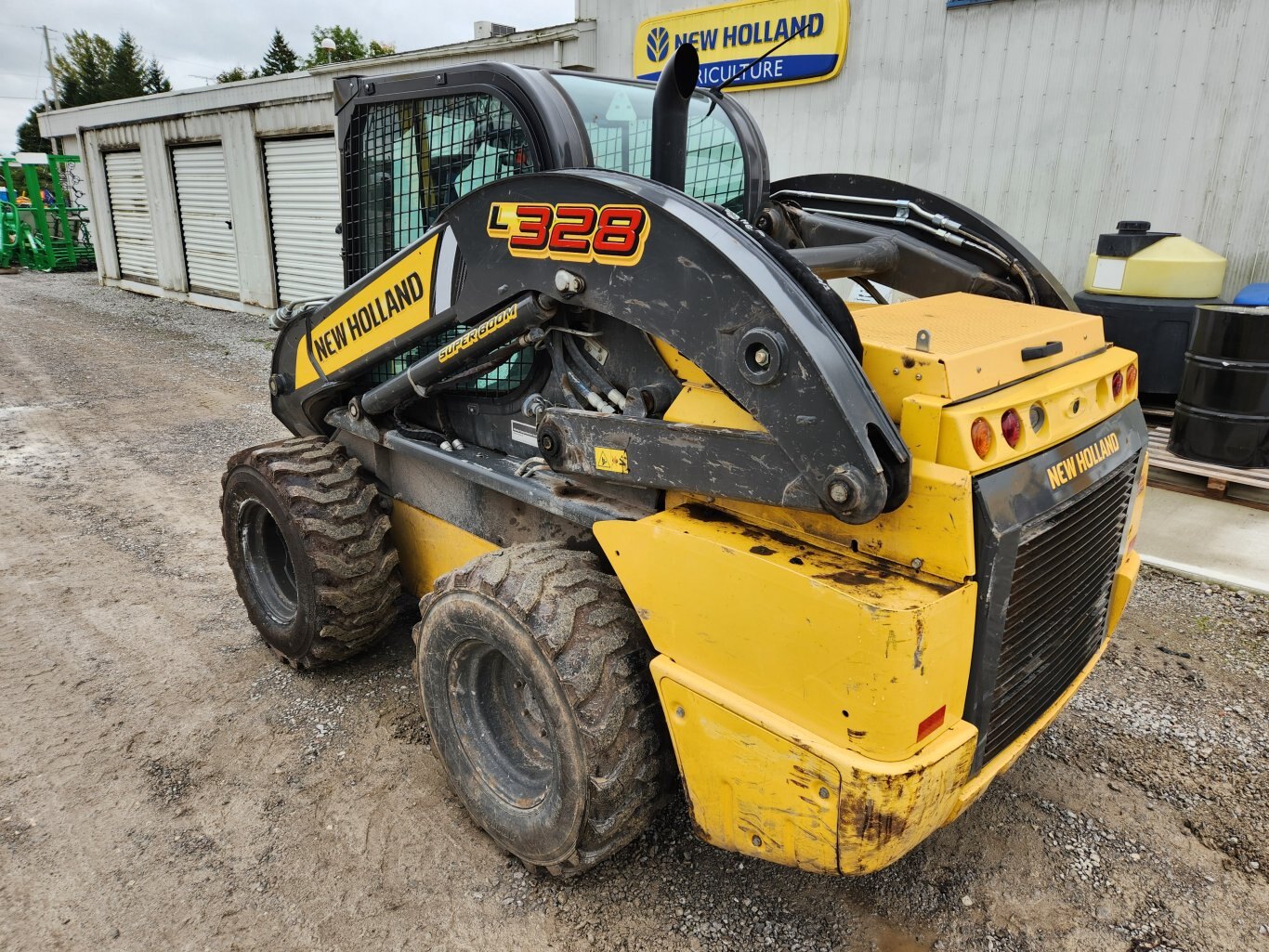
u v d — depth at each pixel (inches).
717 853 100.7
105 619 156.6
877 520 70.1
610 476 86.4
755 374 69.7
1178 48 225.6
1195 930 90.1
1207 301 219.0
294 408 137.6
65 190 858.1
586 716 82.2
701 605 75.7
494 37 384.2
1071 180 249.9
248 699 131.6
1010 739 81.8
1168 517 189.2
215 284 570.6
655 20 327.3
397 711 128.4
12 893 95.1
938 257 127.6
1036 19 245.0
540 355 99.3
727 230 73.3
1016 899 93.9
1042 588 78.0
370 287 111.0
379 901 93.9
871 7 275.7
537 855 92.2
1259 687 133.0
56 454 254.8
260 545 139.3
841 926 90.4
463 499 117.7
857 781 66.1
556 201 84.5
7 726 125.0
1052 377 81.0
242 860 99.8
